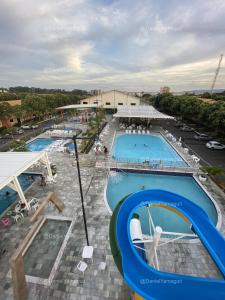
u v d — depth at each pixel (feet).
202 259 32.37
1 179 38.11
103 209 44.91
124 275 20.38
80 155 79.61
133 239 26.07
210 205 50.39
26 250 33.99
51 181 57.11
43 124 150.10
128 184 60.90
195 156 77.20
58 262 31.17
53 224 40.63
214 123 95.14
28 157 49.29
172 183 61.77
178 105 159.43
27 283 27.99
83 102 210.79
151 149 94.38
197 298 18.60
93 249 33.76
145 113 138.72
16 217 40.22
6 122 131.23
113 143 98.73
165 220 44.62
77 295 26.68
